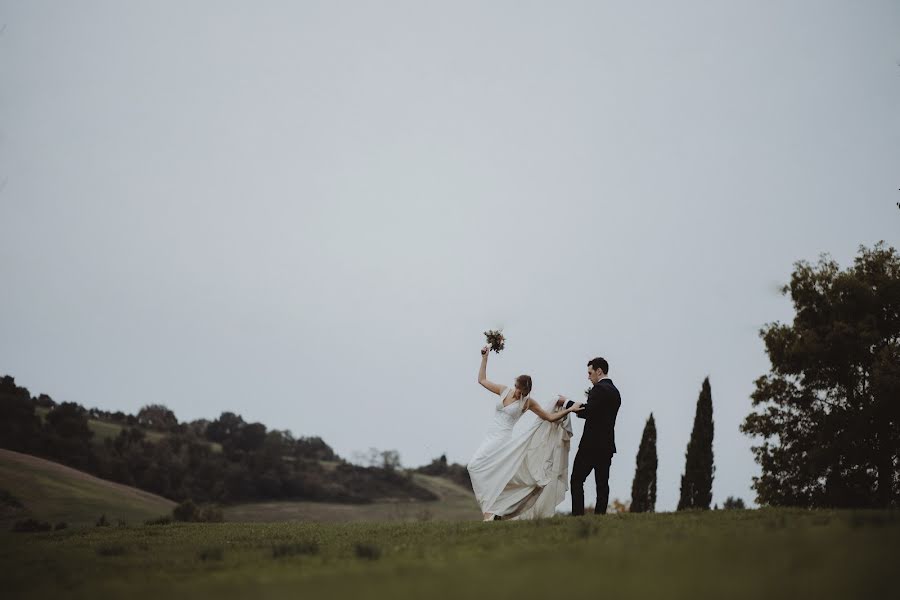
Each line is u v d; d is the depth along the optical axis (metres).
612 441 13.27
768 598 4.62
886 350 38.44
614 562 6.19
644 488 53.25
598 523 10.84
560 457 15.23
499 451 14.90
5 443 121.06
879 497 38.41
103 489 109.75
